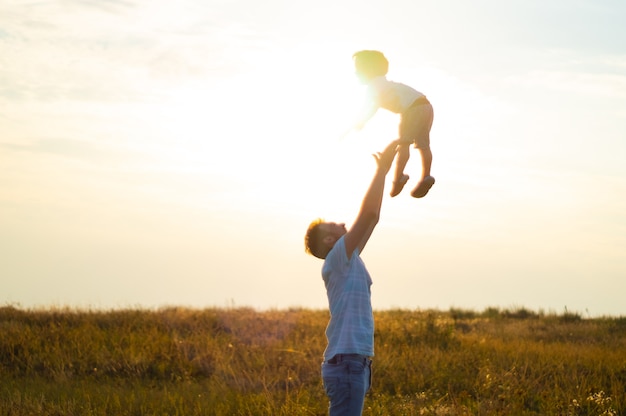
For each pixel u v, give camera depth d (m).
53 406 9.63
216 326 18.03
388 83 6.11
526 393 11.03
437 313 26.66
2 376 12.14
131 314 19.02
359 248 5.71
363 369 5.46
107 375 12.50
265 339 15.92
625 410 10.39
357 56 6.31
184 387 11.48
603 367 13.52
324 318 20.58
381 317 22.64
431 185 6.03
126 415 9.59
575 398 10.69
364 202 5.46
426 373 12.57
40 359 13.16
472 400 10.95
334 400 5.42
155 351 13.99
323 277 5.68
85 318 18.19
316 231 5.97
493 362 13.73
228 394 10.73
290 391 11.21
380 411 9.88
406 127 5.96
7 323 16.70
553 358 14.41
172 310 20.58
